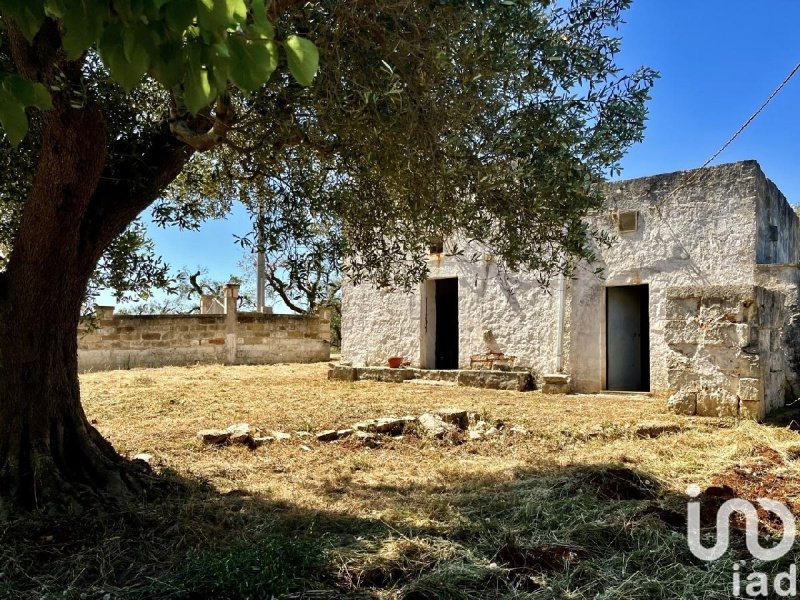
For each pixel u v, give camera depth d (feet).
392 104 12.06
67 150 12.11
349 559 10.86
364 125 12.75
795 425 24.67
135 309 84.12
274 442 21.63
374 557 10.95
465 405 32.30
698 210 36.76
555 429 24.26
